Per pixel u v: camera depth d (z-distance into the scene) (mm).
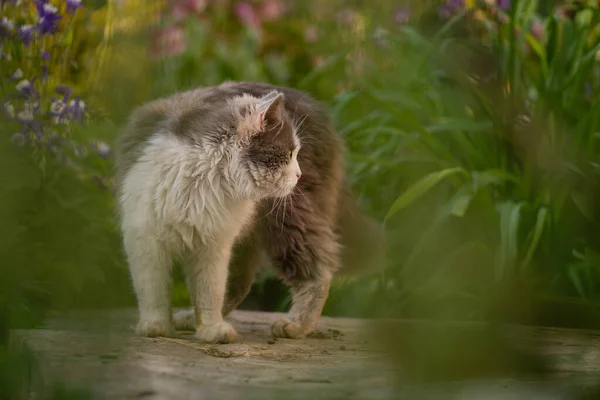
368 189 8273
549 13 7820
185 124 5523
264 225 6395
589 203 7105
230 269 6777
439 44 8023
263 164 5504
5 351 3799
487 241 7266
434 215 7586
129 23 9898
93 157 7590
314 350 5371
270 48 12008
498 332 3348
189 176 5371
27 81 6992
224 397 3598
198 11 11617
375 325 3406
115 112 8953
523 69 7965
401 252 7781
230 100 5770
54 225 6863
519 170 7617
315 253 6391
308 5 12258
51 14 7297
